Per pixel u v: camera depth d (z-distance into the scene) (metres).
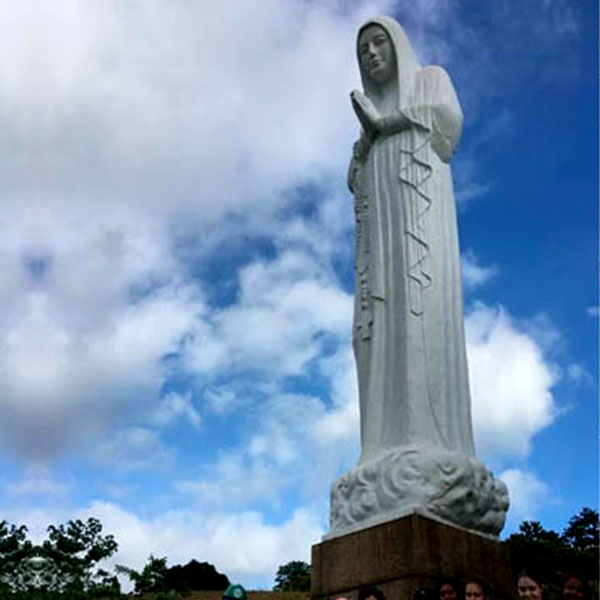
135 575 52.62
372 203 23.58
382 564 18.23
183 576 60.16
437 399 20.61
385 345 21.89
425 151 23.03
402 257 22.12
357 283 23.50
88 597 50.47
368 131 24.39
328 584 19.17
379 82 25.17
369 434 21.16
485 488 19.64
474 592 13.89
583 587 13.38
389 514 18.69
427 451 19.62
